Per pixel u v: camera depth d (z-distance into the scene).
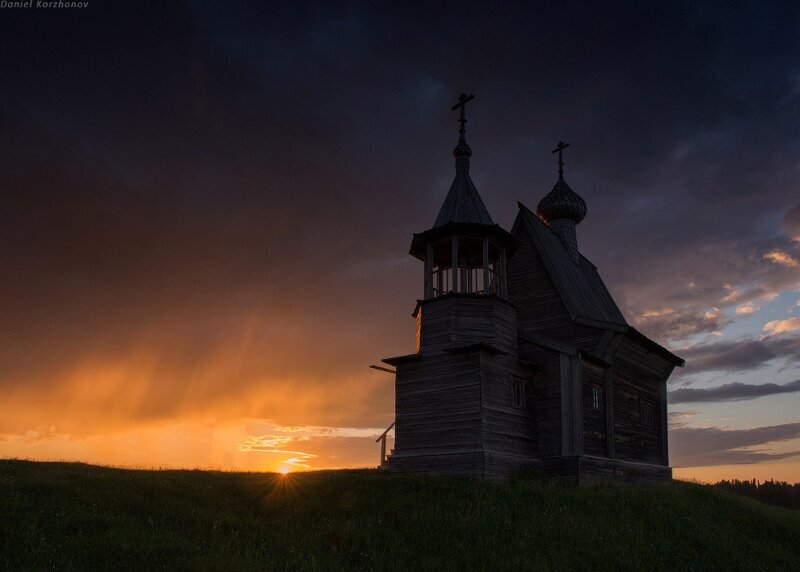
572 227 46.50
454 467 28.92
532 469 30.88
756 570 23.81
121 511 20.66
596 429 33.97
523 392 32.47
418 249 35.31
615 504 27.09
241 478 27.61
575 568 20.08
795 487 105.31
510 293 38.88
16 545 16.61
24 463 28.89
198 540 19.11
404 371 32.16
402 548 20.12
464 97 38.06
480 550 20.30
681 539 24.98
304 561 18.31
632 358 39.06
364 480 26.91
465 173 36.06
